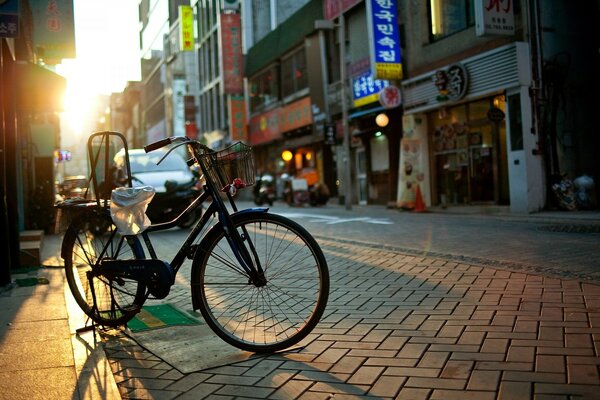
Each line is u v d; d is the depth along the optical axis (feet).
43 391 8.98
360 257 22.09
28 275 20.79
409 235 29.53
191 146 11.22
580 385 8.08
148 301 16.05
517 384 8.26
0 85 18.34
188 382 9.24
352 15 69.56
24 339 11.97
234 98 110.52
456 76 49.83
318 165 85.05
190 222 37.27
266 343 10.61
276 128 96.37
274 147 103.19
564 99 45.29
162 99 165.27
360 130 69.00
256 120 106.63
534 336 10.53
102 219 12.67
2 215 18.19
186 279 19.70
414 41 57.52
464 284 15.71
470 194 51.75
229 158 10.94
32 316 14.05
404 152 52.65
